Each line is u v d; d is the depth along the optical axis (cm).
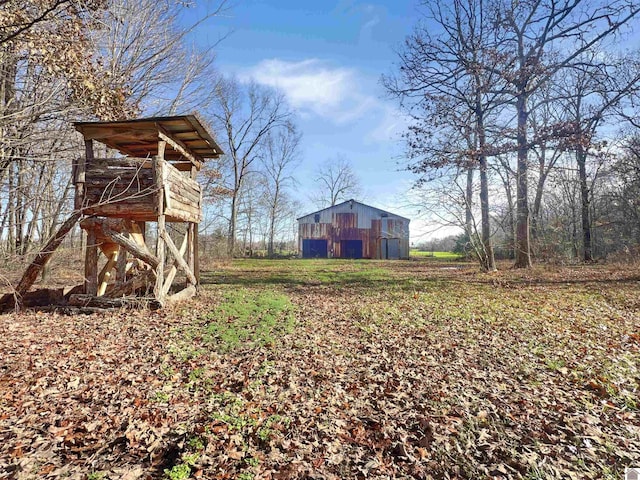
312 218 3506
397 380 407
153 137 766
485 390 376
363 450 280
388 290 1111
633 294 885
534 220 2133
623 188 1825
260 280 1444
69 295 817
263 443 287
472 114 1588
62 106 646
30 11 545
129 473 256
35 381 397
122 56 888
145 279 804
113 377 412
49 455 275
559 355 475
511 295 946
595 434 290
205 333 592
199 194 1005
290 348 523
